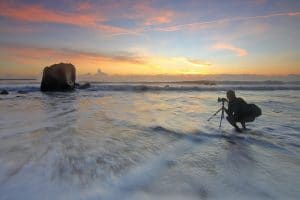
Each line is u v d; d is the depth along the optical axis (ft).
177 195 11.73
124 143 21.09
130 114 37.76
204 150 19.22
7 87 110.52
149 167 15.40
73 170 14.65
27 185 12.51
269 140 22.29
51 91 94.32
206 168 15.30
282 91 105.50
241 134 24.72
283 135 24.29
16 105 48.78
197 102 57.57
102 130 26.21
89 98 66.95
